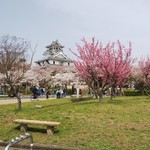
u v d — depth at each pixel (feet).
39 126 37.73
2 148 29.86
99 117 41.63
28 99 106.11
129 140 30.04
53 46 290.15
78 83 107.55
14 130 36.42
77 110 47.50
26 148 29.76
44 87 173.17
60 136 32.81
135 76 114.11
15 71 86.53
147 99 71.31
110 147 27.96
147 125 36.27
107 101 63.31
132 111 46.52
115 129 34.60
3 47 224.74
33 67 193.16
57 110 48.73
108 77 59.67
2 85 102.83
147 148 27.43
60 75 193.57
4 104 72.74
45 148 29.12
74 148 28.12
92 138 31.30
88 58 59.57
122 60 60.39
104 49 60.03
